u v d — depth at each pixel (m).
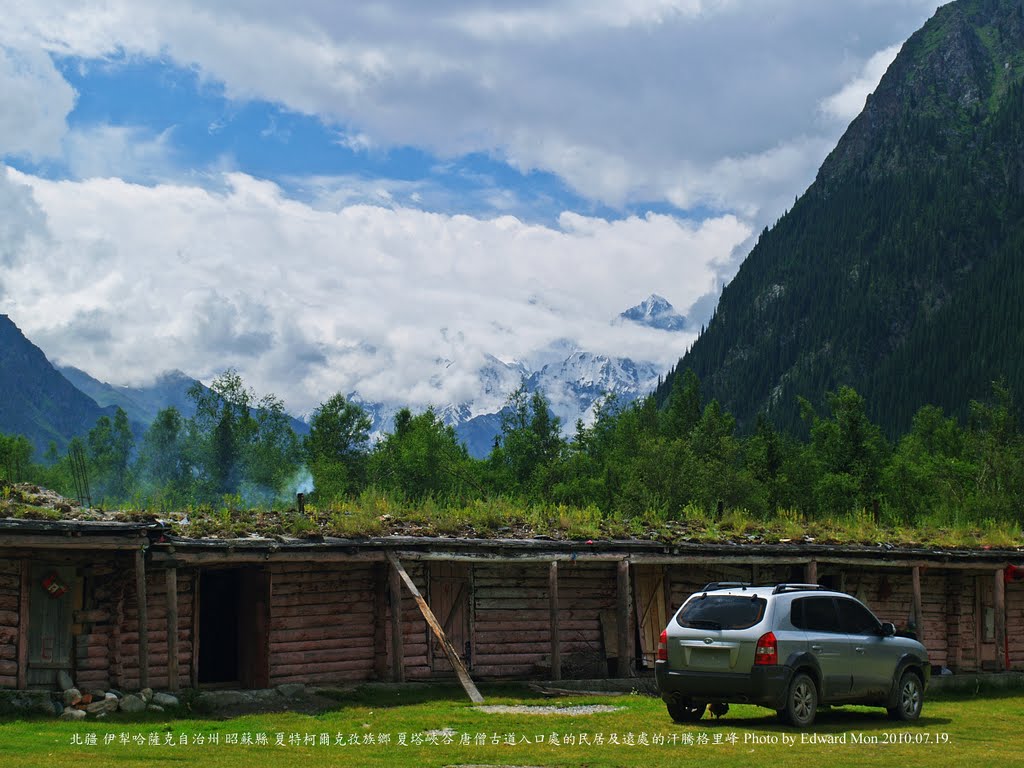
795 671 17.19
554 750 14.88
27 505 18.89
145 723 17.34
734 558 25.59
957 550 28.39
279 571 21.84
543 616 25.12
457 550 22.88
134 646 19.86
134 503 21.98
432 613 23.56
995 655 28.88
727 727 17.31
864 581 28.52
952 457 96.12
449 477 72.50
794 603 17.73
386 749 14.95
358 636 22.81
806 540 26.84
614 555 24.31
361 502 24.97
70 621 19.34
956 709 21.97
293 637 21.86
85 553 19.61
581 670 25.12
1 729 15.95
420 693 21.72
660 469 70.81
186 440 70.62
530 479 77.75
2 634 18.62
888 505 80.50
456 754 14.49
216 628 23.88
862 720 18.88
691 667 17.53
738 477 71.62
